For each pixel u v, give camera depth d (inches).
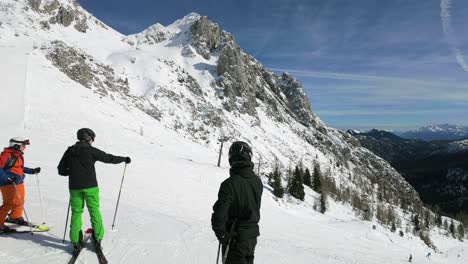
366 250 1305.4
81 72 4212.6
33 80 2827.3
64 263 243.4
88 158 259.1
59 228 327.9
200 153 3481.8
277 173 3312.0
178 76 7431.1
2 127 1672.0
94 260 255.4
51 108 2325.3
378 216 4554.6
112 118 3075.8
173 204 1092.5
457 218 7258.9
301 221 1975.9
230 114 7839.6
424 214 6392.7
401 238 2859.3
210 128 6309.1
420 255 2313.0
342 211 3818.9
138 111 4426.7
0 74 2687.0
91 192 259.9
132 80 6515.8
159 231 381.7
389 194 7495.1
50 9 7199.8
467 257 3912.4
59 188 741.3
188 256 306.2
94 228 265.7
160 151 2532.0
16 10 6220.5
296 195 3341.5
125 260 270.2
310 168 7549.2
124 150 2080.5
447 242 5014.8
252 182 166.7
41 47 4195.4
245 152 169.2
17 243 272.1
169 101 6259.8
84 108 2824.8
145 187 1284.4
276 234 989.8
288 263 357.4
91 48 7130.9
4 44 4306.1
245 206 163.2
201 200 1364.4
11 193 291.7
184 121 5984.3
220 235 157.5
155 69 7003.0
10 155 292.4
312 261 392.5
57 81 3250.5
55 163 1169.4
